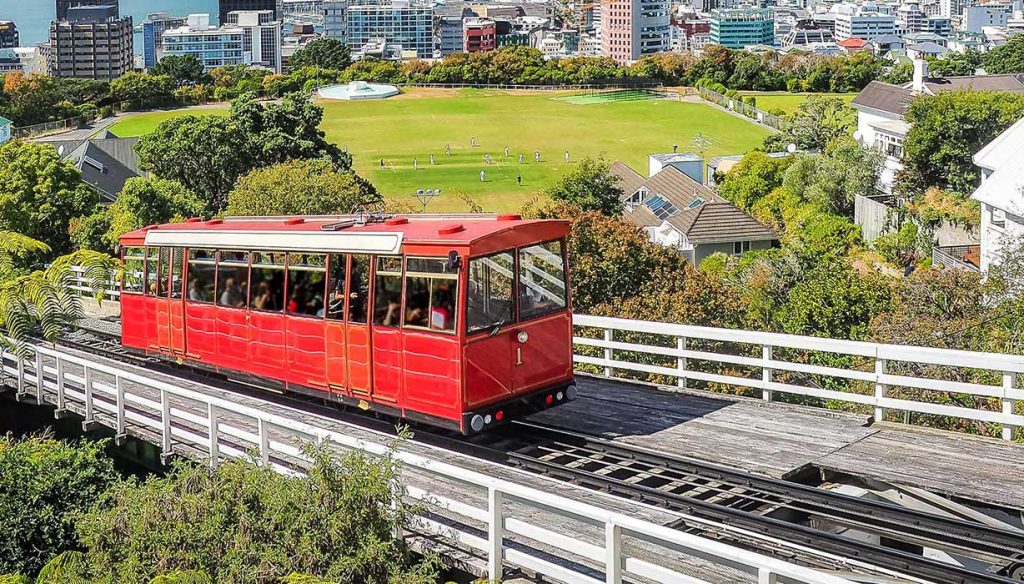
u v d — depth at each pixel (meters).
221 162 73.75
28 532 15.16
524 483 13.73
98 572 12.10
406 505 11.90
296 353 17.33
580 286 29.14
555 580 11.09
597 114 163.62
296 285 17.25
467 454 15.42
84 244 50.81
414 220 16.55
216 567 11.48
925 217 67.00
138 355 22.31
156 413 18.70
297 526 11.40
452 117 162.50
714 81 182.50
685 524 12.11
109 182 80.94
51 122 146.50
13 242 22.00
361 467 11.73
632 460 14.65
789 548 11.20
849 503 12.52
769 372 16.70
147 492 12.74
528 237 15.31
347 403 16.53
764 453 14.37
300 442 13.73
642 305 27.84
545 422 16.42
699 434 15.40
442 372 14.87
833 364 24.42
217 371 19.33
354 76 191.00
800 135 114.94
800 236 74.12
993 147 58.00
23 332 20.31
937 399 20.09
